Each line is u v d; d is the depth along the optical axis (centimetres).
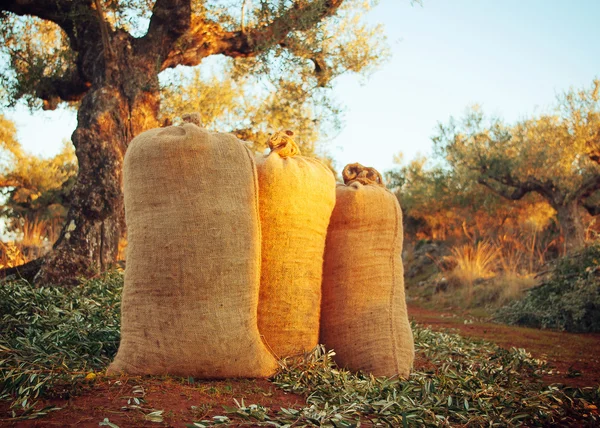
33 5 859
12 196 1761
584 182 1511
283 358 373
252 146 1087
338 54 1011
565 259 1113
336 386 344
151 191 346
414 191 2216
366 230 417
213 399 302
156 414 265
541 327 988
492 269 1555
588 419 359
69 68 1019
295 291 380
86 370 337
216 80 1202
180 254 335
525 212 1831
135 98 829
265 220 377
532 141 1559
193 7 913
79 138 796
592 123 1416
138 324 339
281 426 265
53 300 491
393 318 410
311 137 1062
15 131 1730
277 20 862
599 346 771
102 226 768
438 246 2108
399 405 320
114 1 871
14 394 293
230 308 338
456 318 1123
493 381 413
